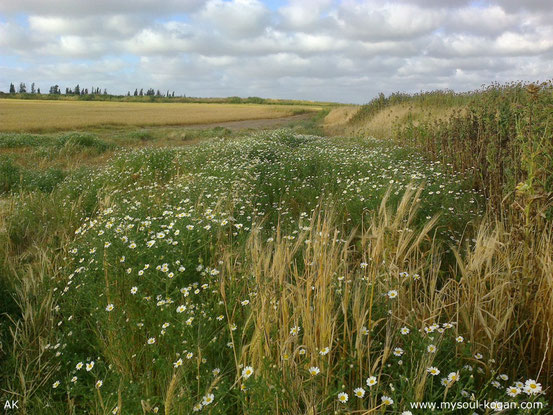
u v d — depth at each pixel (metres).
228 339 2.42
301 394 1.86
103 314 2.59
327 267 2.33
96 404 1.94
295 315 2.24
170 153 10.45
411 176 5.57
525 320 2.24
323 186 6.67
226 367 2.21
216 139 17.06
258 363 1.99
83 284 3.07
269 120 46.28
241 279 2.92
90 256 3.66
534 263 2.45
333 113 36.97
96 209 6.06
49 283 3.46
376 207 4.59
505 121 6.25
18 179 8.90
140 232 3.68
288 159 9.27
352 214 4.84
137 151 10.80
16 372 2.47
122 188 7.29
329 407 1.80
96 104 80.38
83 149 15.09
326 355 1.98
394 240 2.89
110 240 3.31
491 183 5.46
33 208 5.98
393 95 23.92
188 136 22.86
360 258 3.45
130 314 2.67
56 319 3.04
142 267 3.01
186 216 3.70
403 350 2.07
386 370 2.01
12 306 3.34
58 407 2.21
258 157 9.77
